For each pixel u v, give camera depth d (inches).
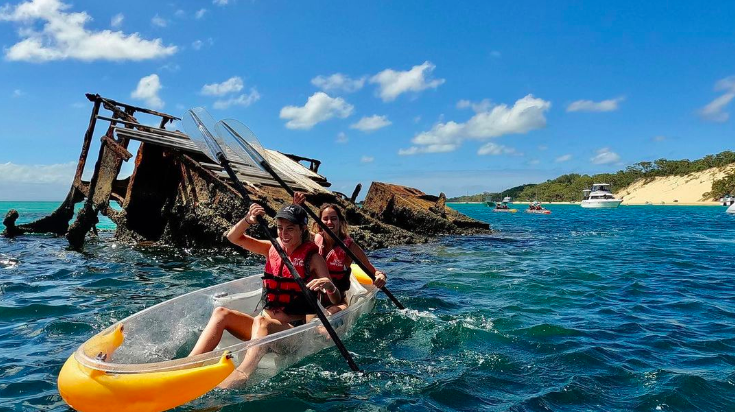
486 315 240.2
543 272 378.3
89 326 214.1
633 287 316.8
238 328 164.9
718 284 329.7
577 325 223.3
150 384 127.0
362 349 187.2
